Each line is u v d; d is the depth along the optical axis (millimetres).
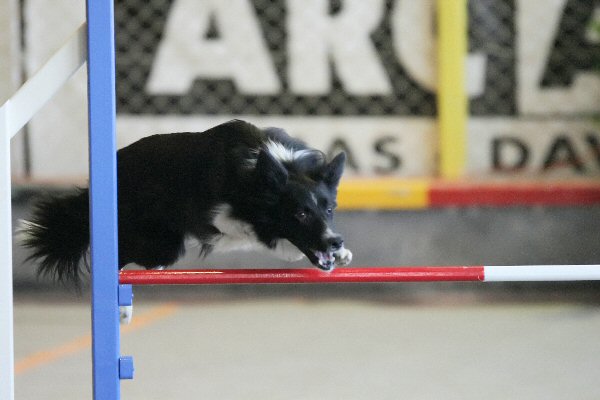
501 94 10188
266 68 10164
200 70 10133
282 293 9695
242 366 6223
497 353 6605
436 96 10180
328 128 10180
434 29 10133
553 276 4078
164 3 10055
